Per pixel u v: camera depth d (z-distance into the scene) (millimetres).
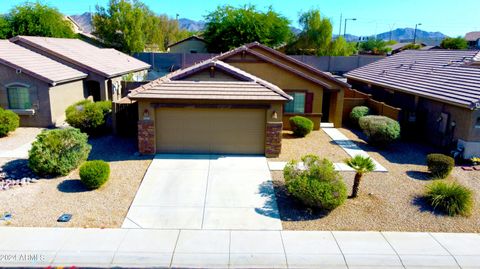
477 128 14594
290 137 18359
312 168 10672
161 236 8805
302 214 10000
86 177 10938
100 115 17453
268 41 48781
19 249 8117
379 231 9266
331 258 8078
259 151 15062
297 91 19719
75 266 7602
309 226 9422
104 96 24094
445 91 16531
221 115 14617
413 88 19109
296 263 7879
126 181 11961
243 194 11203
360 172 10703
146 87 14531
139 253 8094
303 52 53688
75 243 8398
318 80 19578
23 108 19453
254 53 19391
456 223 9750
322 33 52406
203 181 12125
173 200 10719
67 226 9117
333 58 46375
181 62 45062
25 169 12703
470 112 14453
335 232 9156
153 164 13586
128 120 17766
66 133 12453
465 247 8656
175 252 8164
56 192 11000
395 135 16016
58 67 21734
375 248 8500
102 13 51750
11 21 41094
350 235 9031
